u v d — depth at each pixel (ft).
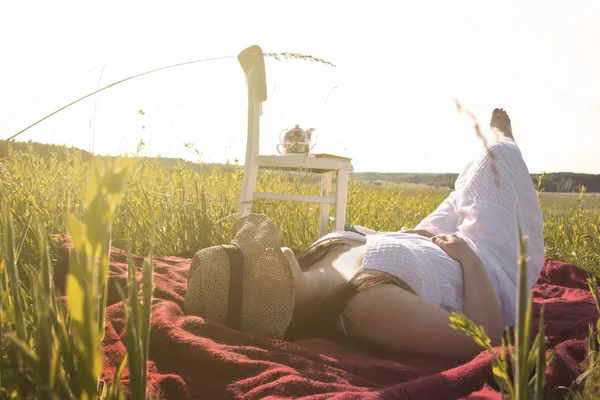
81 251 1.39
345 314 6.25
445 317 5.91
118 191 1.32
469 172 7.79
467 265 6.64
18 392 2.56
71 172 13.33
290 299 6.23
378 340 6.10
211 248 6.45
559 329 6.89
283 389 4.55
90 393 1.66
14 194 9.23
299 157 12.30
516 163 7.58
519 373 2.00
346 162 12.50
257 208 13.00
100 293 2.05
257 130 12.47
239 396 4.62
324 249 7.16
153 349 5.36
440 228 8.27
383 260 6.19
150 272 1.97
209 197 12.85
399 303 5.88
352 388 4.72
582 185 13.96
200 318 5.99
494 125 9.08
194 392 4.79
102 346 5.26
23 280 6.97
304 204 14.05
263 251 6.31
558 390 4.77
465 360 6.00
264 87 12.34
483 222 7.24
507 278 6.89
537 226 7.64
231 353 5.17
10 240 2.67
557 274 10.69
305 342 6.24
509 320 6.84
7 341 2.56
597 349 5.66
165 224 11.84
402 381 5.38
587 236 12.51
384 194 17.89
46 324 2.19
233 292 6.23
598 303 3.86
